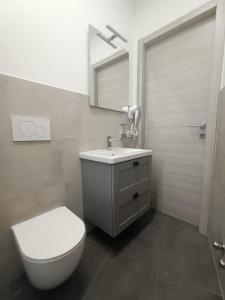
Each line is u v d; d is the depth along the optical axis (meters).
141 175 1.36
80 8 1.20
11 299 0.88
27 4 0.92
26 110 0.97
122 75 1.65
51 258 0.68
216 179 1.17
